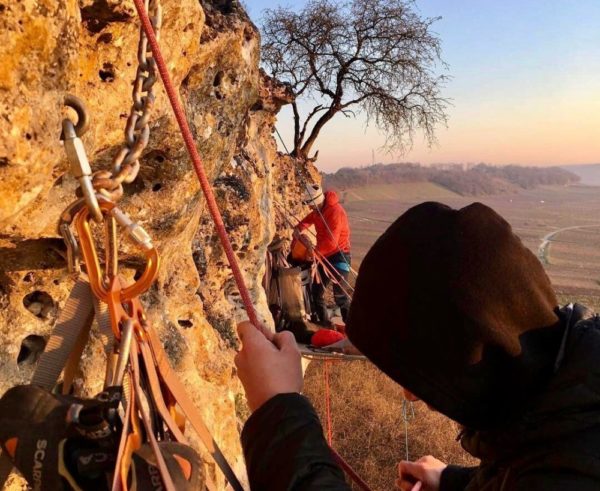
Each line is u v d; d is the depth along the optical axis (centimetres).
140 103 133
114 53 207
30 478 111
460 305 106
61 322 127
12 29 123
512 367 108
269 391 125
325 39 1562
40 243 222
